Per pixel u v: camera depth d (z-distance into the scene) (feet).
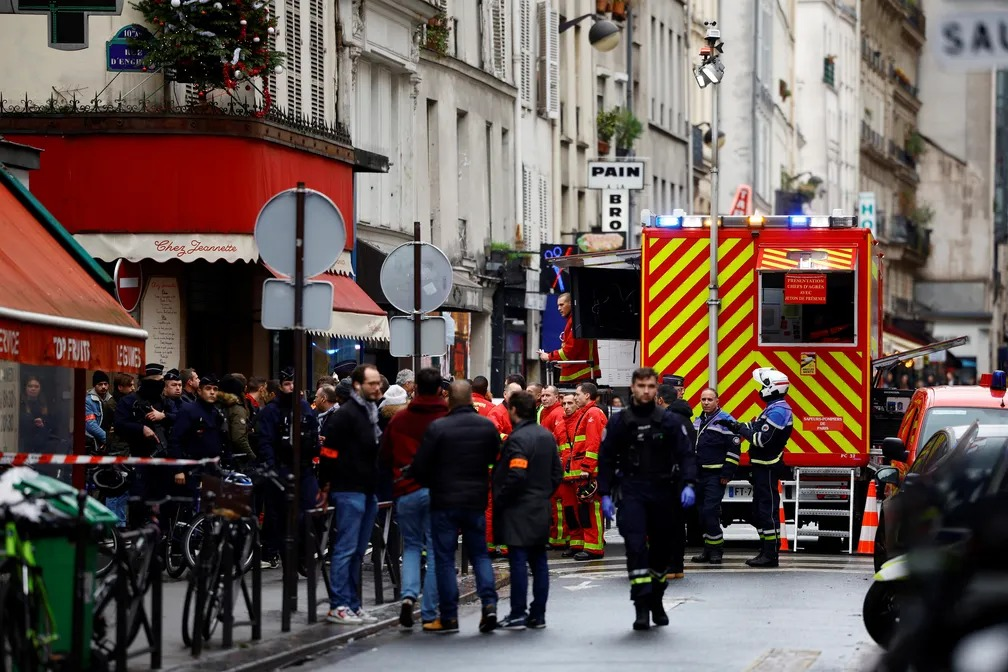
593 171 185.47
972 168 542.98
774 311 98.84
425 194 159.94
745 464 93.40
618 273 109.29
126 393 85.10
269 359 121.19
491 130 181.98
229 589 60.03
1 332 63.21
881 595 58.44
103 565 52.49
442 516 66.39
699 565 92.32
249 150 109.91
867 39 486.79
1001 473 45.16
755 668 55.42
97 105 107.76
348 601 67.56
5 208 75.97
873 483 98.84
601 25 191.01
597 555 98.17
